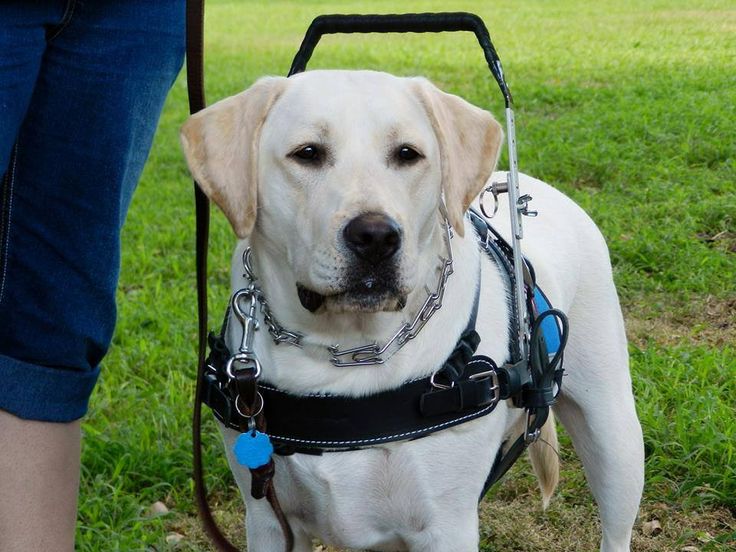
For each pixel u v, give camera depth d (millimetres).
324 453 2301
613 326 2982
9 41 2129
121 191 2379
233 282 2482
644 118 8656
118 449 3793
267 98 2299
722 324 4859
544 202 3020
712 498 3465
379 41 16953
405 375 2266
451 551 2383
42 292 2346
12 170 2293
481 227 2629
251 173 2283
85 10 2258
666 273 5402
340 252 2111
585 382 2936
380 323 2238
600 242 3045
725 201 6348
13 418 2336
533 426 2521
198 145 2348
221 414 2383
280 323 2299
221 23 21906
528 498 3631
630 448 2955
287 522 2457
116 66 2307
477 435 2340
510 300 2525
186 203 7504
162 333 4871
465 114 2434
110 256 2387
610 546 3066
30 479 2346
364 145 2221
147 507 3590
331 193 2170
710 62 12055
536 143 8273
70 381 2385
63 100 2279
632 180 7199
